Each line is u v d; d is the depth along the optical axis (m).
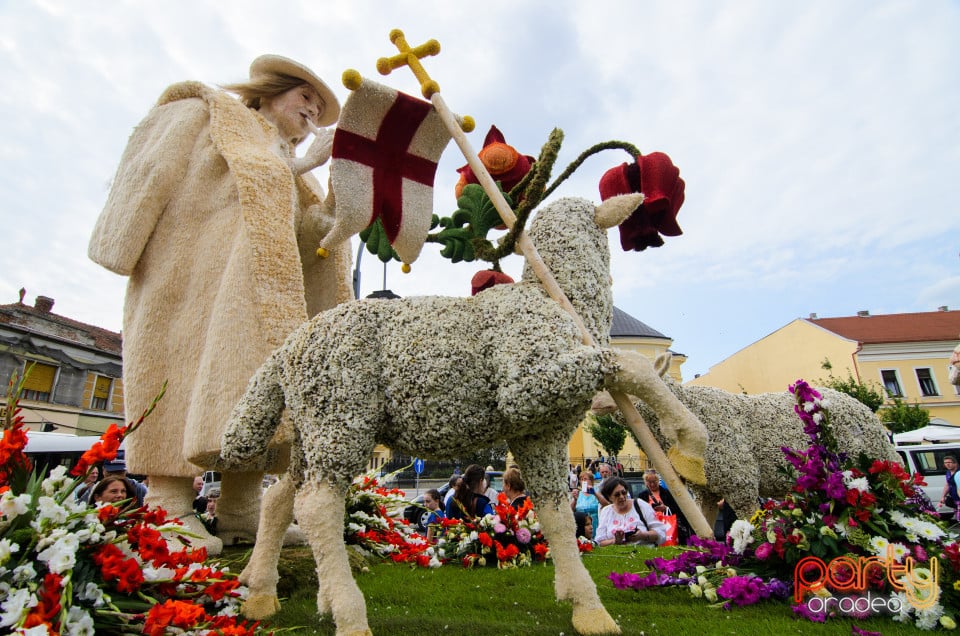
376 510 4.46
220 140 3.51
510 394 2.11
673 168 2.71
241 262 3.26
